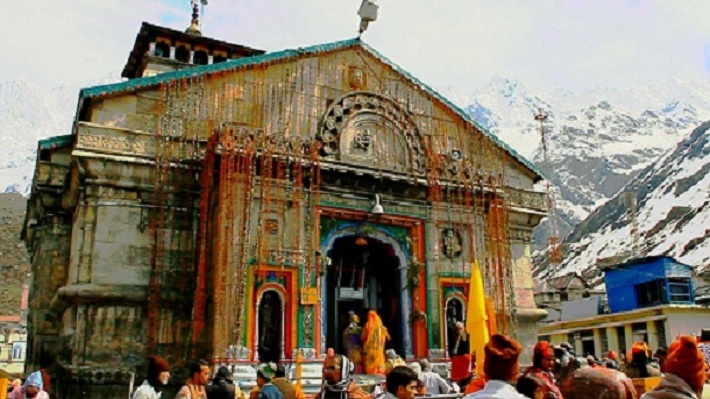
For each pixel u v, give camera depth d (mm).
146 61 30594
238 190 23062
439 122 29672
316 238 24953
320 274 24828
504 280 28719
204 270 22625
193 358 21953
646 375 13898
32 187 29250
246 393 20234
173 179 24266
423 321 26516
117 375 21797
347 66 28359
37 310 26906
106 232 23109
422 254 27406
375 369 23109
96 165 23188
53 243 27312
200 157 24625
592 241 116875
